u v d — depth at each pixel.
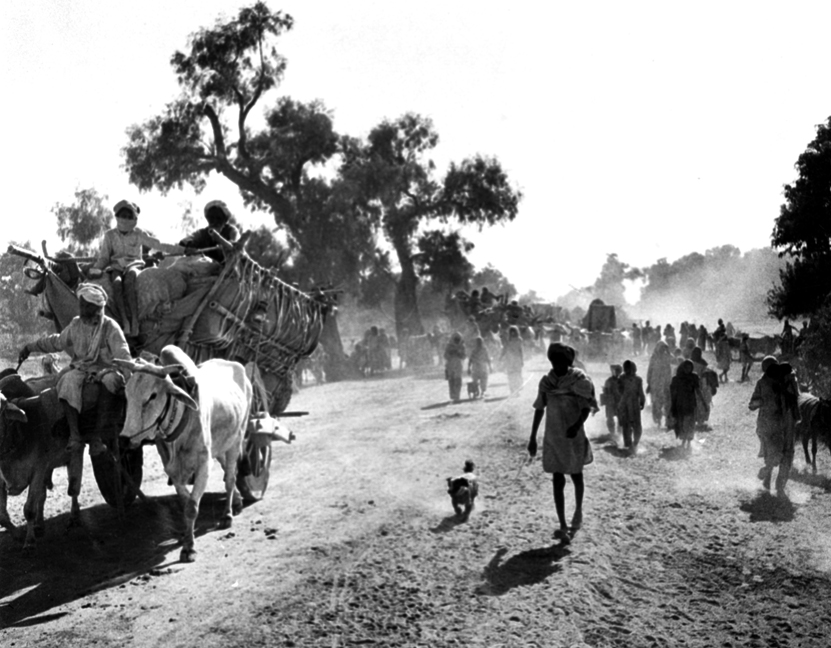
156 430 8.16
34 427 8.65
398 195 54.06
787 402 10.51
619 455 13.79
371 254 54.66
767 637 5.93
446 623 6.39
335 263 50.28
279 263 13.05
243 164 46.84
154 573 7.94
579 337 38.94
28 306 20.33
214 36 43.69
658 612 6.48
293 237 48.66
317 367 40.75
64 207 34.84
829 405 11.92
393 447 15.80
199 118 44.44
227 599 7.14
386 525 9.57
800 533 8.59
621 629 6.14
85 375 8.75
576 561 7.77
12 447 8.30
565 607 6.59
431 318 80.25
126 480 9.55
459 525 9.41
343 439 17.50
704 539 8.44
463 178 55.31
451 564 7.89
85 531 9.66
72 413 8.59
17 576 7.95
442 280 57.97
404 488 11.78
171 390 8.20
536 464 13.04
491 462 13.48
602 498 10.45
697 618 6.34
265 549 8.75
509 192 56.03
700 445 14.72
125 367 8.23
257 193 46.78
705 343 40.59
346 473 13.34
